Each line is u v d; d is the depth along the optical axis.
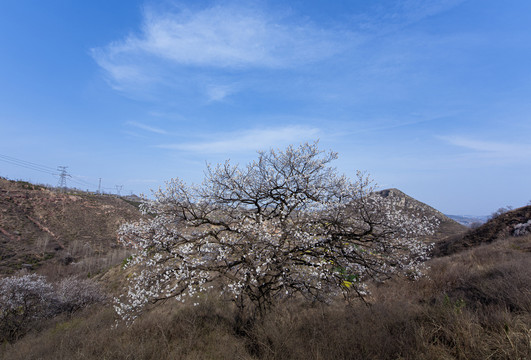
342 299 9.96
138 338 7.37
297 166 8.41
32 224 50.50
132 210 69.25
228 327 8.00
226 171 8.38
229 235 8.12
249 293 7.82
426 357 5.29
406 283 11.73
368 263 7.91
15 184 62.72
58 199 62.38
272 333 6.46
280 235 7.81
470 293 8.64
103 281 21.59
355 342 6.05
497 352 5.07
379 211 7.75
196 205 8.06
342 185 8.12
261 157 8.48
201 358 6.32
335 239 7.70
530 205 26.02
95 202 67.19
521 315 6.04
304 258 7.52
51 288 16.45
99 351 7.00
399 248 7.92
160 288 7.36
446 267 14.34
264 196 8.33
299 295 10.30
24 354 8.70
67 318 15.08
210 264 7.58
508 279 8.05
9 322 14.34
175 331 7.83
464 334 5.57
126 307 7.04
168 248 7.38
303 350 5.87
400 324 6.69
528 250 14.68
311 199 8.01
